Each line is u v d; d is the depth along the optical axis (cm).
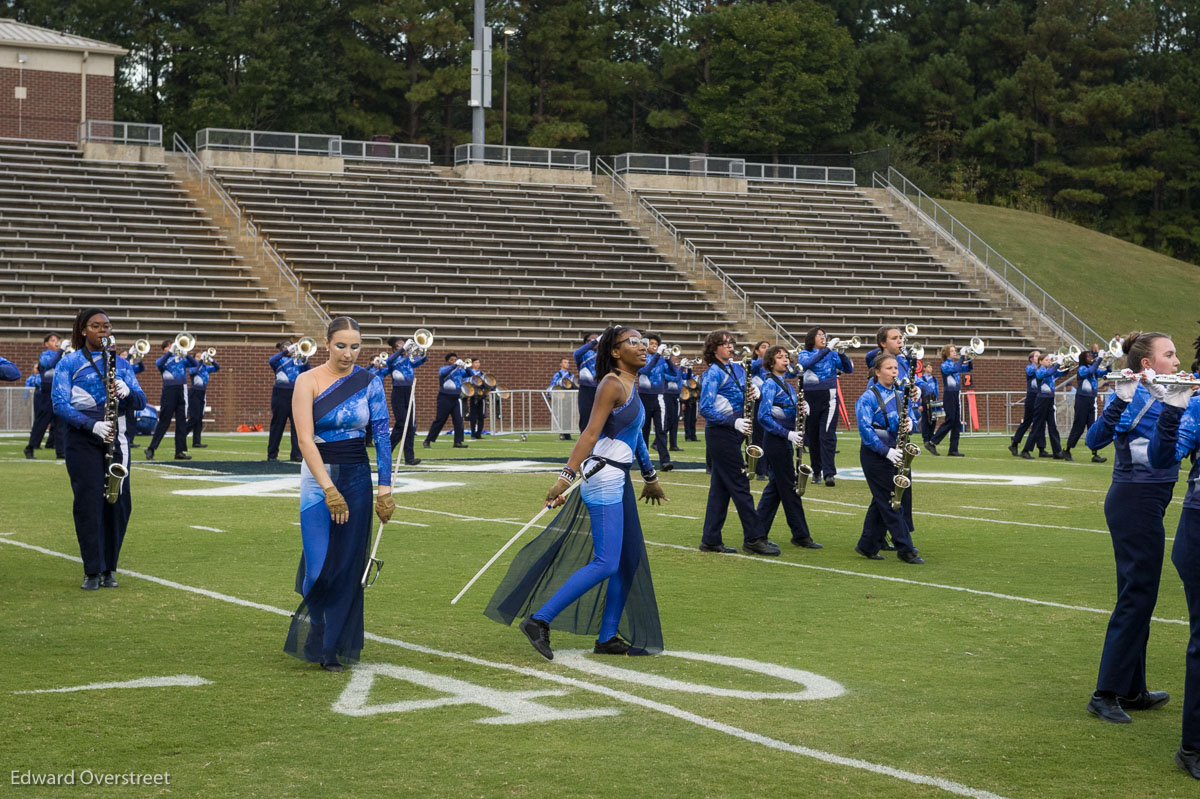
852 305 3894
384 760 496
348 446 648
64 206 3378
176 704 573
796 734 540
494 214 3938
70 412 832
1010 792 470
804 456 1922
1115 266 5194
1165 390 518
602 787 466
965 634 752
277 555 1012
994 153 7075
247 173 3862
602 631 691
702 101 6619
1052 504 1487
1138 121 7562
